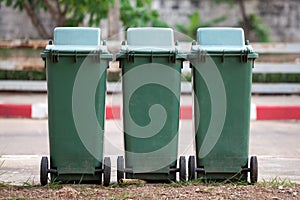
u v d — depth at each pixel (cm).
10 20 2394
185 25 2586
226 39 811
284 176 941
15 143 1224
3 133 1335
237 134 809
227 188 786
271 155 1128
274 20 2639
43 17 2300
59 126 796
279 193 766
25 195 759
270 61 1909
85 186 801
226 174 819
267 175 949
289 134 1359
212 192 764
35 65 1853
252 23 2630
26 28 2391
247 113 808
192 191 768
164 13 2586
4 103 1605
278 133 1370
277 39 2642
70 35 800
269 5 2631
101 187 797
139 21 1906
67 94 792
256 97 1811
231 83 803
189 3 2598
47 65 792
